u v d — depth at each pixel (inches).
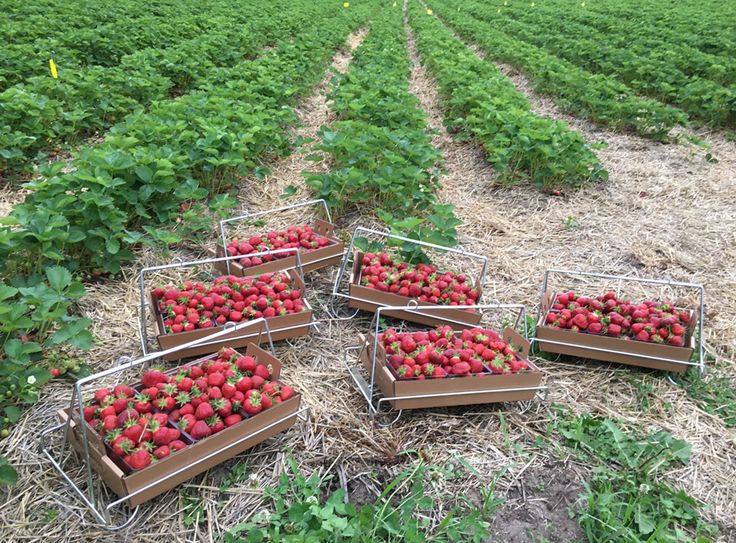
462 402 153.6
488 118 341.1
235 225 256.2
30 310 173.2
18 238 170.6
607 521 125.4
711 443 154.4
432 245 193.5
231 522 123.4
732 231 276.7
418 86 553.3
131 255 208.4
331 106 382.9
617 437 148.3
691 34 652.7
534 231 274.5
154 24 560.4
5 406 144.3
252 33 613.0
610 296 190.2
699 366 179.3
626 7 1021.8
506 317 205.5
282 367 170.6
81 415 113.2
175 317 164.7
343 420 152.0
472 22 962.1
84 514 121.9
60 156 310.2
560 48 650.2
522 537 124.7
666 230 276.8
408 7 1438.2
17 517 120.6
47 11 558.6
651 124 404.8
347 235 255.0
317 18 894.4
